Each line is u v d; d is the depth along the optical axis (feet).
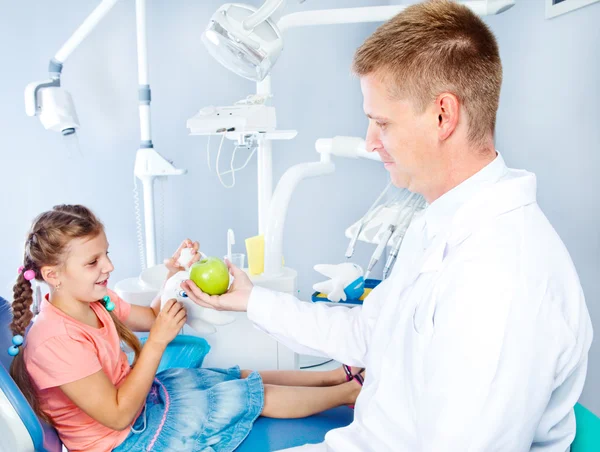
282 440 3.76
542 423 2.54
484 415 2.20
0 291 7.09
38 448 2.91
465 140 2.64
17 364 3.45
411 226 3.24
